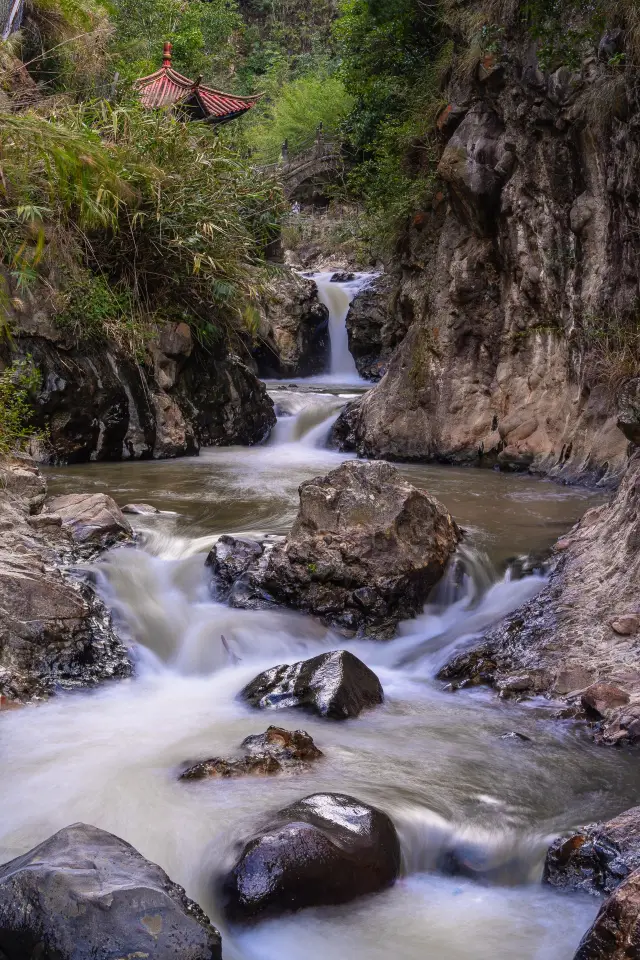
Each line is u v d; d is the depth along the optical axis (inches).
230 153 527.2
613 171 386.9
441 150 491.8
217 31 1542.8
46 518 275.7
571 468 409.4
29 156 269.7
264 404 571.5
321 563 263.1
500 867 148.6
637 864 135.7
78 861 125.5
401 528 270.5
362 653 251.3
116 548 283.9
